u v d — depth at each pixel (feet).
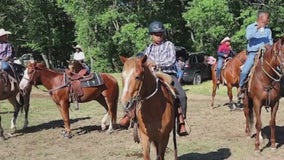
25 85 36.55
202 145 32.60
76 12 109.29
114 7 104.94
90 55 114.01
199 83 83.82
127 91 19.25
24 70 39.50
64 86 36.19
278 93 28.94
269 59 28.25
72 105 57.00
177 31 121.19
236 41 90.53
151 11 110.22
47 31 138.82
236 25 94.17
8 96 38.42
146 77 20.47
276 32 96.27
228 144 32.78
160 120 21.27
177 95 23.27
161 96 21.43
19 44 141.59
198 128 39.32
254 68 29.53
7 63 38.17
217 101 58.95
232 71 46.55
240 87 32.83
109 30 115.24
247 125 34.32
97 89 37.22
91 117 47.55
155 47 24.00
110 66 119.14
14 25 135.64
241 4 98.07
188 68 81.82
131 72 19.40
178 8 118.11
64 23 144.66
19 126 42.93
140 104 20.72
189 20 93.45
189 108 52.65
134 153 30.99
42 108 54.95
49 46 140.77
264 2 102.12
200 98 63.00
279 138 34.40
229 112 48.60
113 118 38.58
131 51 111.04
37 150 33.04
